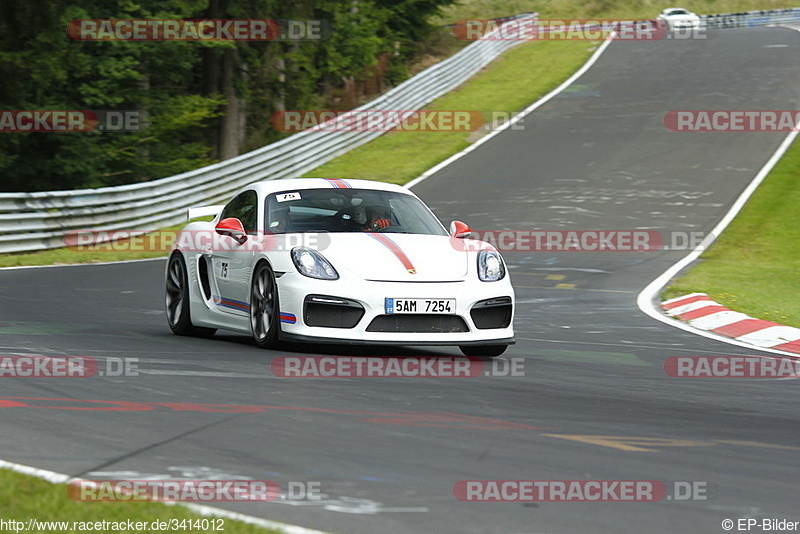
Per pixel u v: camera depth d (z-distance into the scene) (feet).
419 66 459.32
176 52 301.43
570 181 247.09
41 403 55.98
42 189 275.59
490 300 77.87
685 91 359.25
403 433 51.08
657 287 142.20
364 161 278.46
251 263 81.76
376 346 84.23
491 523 37.01
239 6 311.88
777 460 49.21
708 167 257.34
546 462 46.32
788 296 134.92
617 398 65.41
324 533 34.53
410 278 76.18
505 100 352.28
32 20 248.93
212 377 65.57
